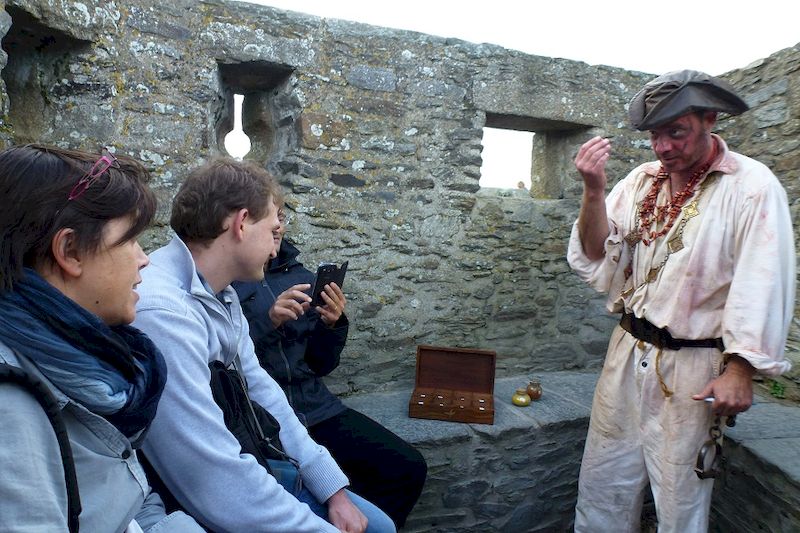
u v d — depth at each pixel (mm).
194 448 1114
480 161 3041
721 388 1736
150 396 878
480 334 3174
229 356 1373
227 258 1312
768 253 1691
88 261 760
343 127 2736
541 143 3586
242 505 1145
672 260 1860
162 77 2406
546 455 2691
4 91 1848
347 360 2879
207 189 1272
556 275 3320
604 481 2129
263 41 2553
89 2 2197
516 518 2678
